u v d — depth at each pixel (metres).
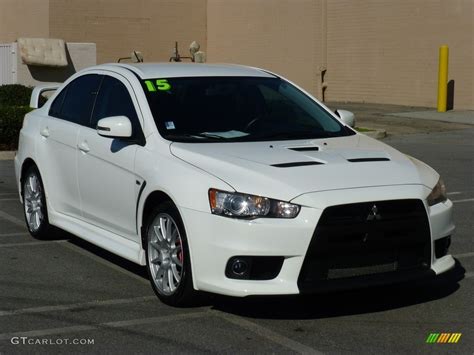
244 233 5.16
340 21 25.19
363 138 6.65
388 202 5.32
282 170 5.44
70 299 6.03
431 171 6.03
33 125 7.95
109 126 6.12
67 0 28.11
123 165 6.26
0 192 10.69
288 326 5.43
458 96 21.61
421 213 5.44
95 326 5.43
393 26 23.36
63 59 23.22
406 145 15.54
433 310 5.79
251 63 28.73
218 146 5.96
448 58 21.33
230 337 5.21
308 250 5.12
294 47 26.81
